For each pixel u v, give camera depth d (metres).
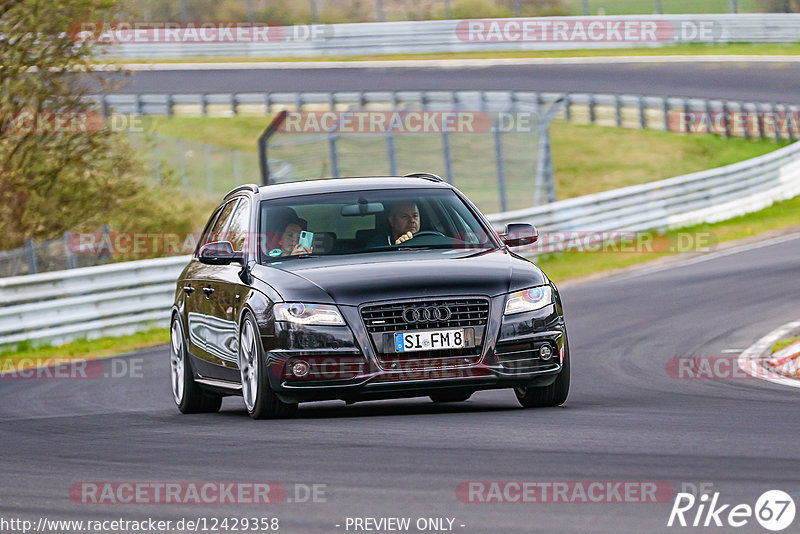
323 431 25.98
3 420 33.84
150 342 60.84
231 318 30.55
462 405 31.77
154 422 30.91
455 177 136.25
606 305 59.97
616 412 27.70
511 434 24.25
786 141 145.50
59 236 94.94
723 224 96.69
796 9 195.75
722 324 49.91
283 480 20.52
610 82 165.25
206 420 30.44
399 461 21.70
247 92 173.12
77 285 61.44
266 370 28.00
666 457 21.00
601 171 140.12
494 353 27.55
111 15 92.06
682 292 62.53
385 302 27.34
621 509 17.22
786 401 29.06
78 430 29.72
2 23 88.88
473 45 186.12
